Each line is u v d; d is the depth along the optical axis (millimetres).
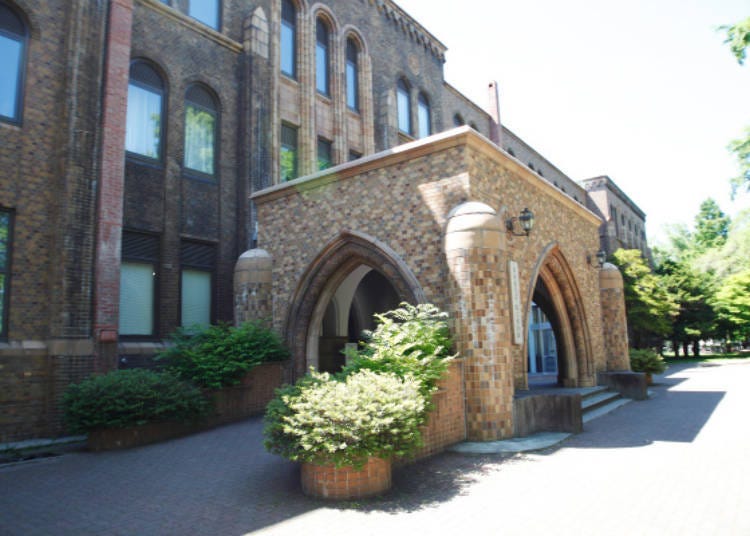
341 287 15039
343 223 11031
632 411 11641
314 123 16594
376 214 10469
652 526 4586
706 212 61094
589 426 9766
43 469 7039
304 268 11625
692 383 18109
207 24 14281
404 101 21875
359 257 11125
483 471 6582
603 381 14258
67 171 9922
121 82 10906
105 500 5633
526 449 7637
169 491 5910
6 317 9234
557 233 13219
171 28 13031
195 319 12867
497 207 10219
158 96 12688
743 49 15078
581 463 6926
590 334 14219
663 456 7203
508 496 5539
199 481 6277
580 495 5535
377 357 7496
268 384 11133
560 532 4492
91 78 10484
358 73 19438
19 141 9695
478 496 5551
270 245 12430
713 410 11297
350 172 10914
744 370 23812
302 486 5766
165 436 8812
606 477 6211
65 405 8312
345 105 18188
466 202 9094
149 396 8430
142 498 5676
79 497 5750
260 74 14789
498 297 8625
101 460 7469
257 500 5527
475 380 8344
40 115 10008
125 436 8266
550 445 7980
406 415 5672
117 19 10984
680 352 56906
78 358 9562
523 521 4777
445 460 7180
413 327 8188
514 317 10461
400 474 6480
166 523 4902
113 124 10648
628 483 5945
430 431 7449
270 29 15562
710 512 4906
